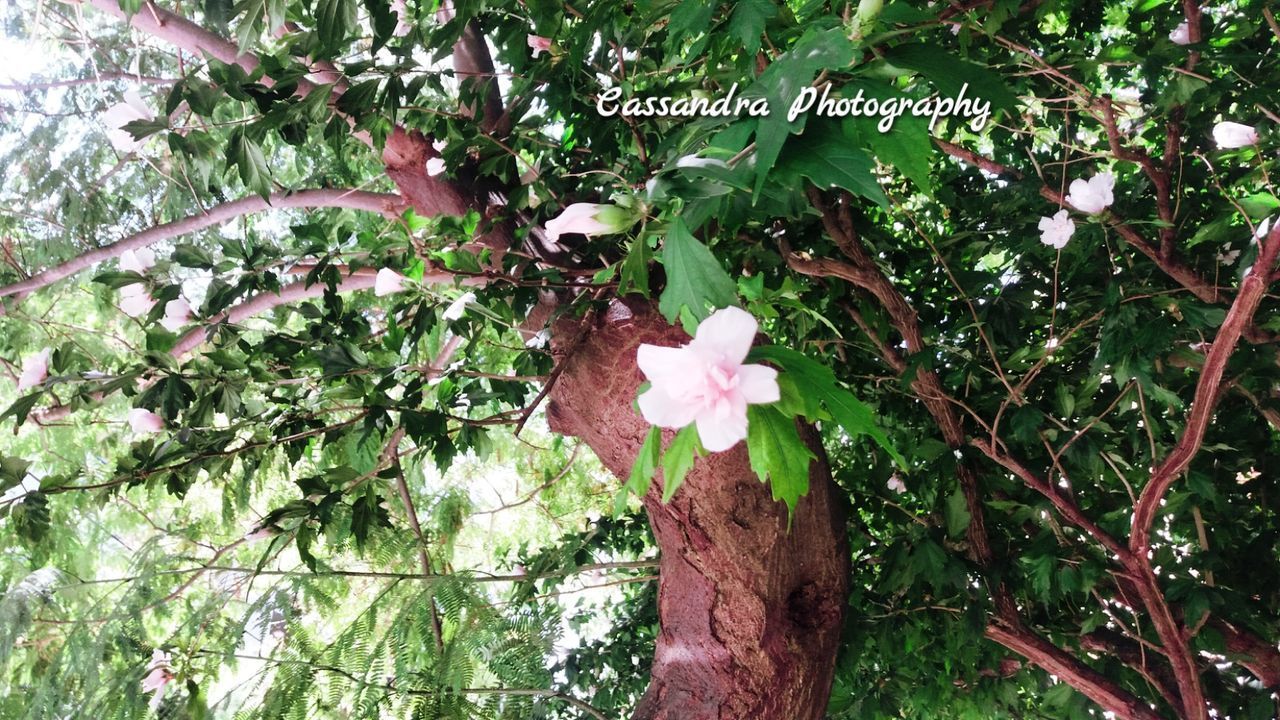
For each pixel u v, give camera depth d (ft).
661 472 3.93
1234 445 4.56
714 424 1.43
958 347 5.04
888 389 5.25
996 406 4.76
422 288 4.08
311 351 3.89
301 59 3.84
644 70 4.10
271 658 4.31
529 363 4.55
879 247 4.71
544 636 4.49
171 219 7.10
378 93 3.76
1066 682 4.89
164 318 4.27
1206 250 4.26
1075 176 4.66
